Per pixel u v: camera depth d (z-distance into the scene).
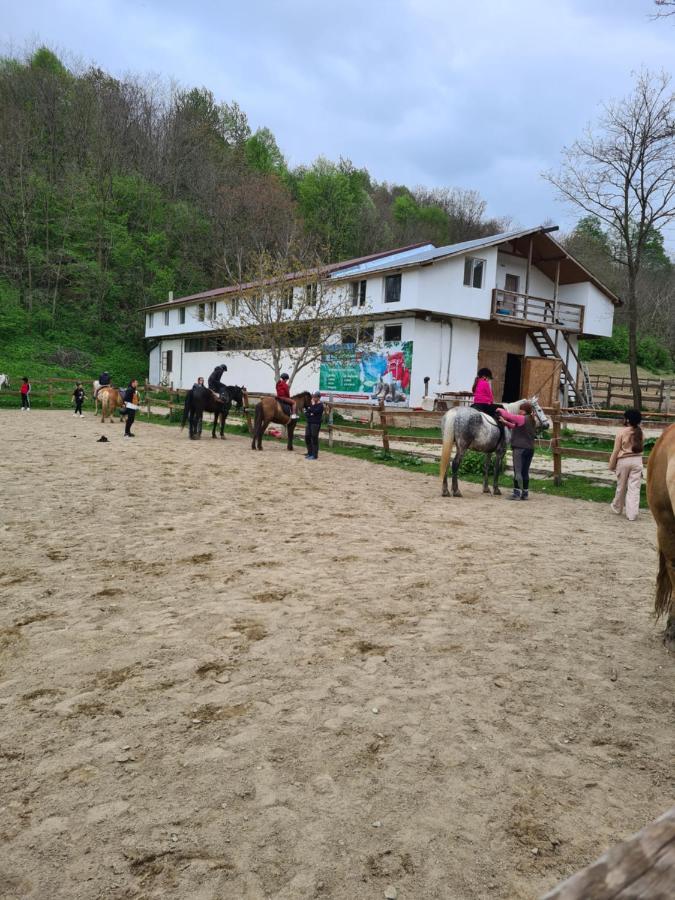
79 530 6.94
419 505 9.52
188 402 18.00
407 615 4.72
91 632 4.20
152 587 5.15
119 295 46.00
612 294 28.80
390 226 61.50
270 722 3.13
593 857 2.26
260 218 51.38
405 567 6.02
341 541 6.96
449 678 3.70
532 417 10.34
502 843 2.32
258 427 16.39
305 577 5.58
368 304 25.11
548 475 13.09
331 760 2.82
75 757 2.79
